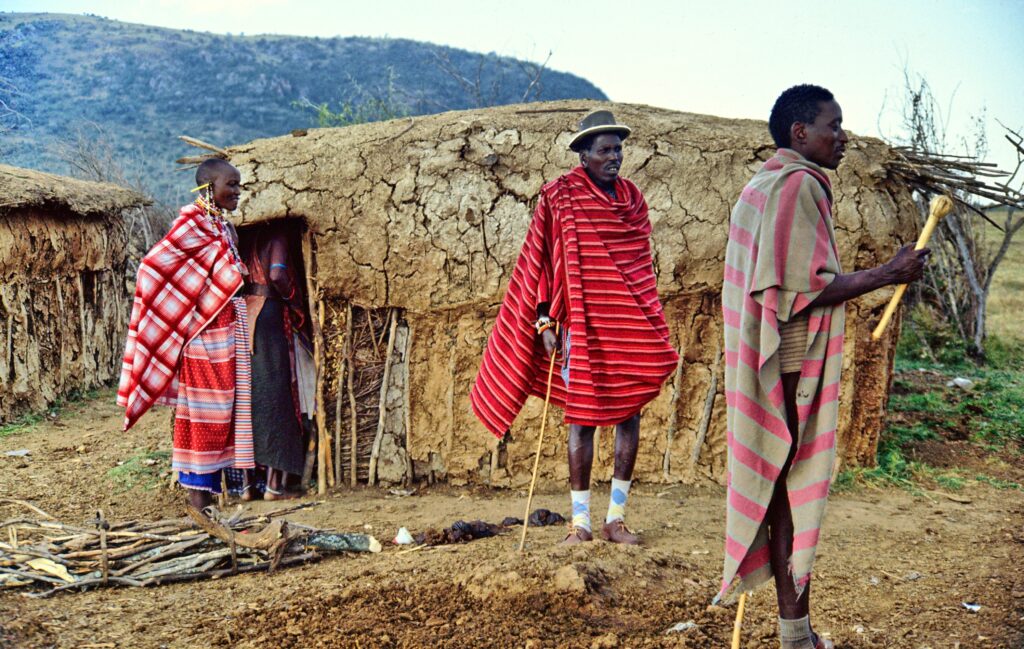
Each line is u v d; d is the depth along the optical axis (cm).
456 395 616
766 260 300
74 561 427
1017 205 647
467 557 439
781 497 313
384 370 617
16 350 827
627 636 354
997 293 1452
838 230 617
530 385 491
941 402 839
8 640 336
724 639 354
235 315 568
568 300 462
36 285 855
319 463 611
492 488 616
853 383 621
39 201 848
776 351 301
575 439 467
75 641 346
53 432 779
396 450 620
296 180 602
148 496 592
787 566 313
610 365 463
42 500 579
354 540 468
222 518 491
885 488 605
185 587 420
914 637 359
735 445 306
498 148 619
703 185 614
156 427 794
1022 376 963
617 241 467
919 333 1092
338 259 602
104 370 989
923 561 456
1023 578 420
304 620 367
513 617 368
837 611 387
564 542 453
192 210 554
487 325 612
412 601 382
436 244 605
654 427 618
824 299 299
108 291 1012
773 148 632
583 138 466
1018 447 710
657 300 481
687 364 615
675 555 450
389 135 627
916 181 659
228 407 560
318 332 606
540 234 474
